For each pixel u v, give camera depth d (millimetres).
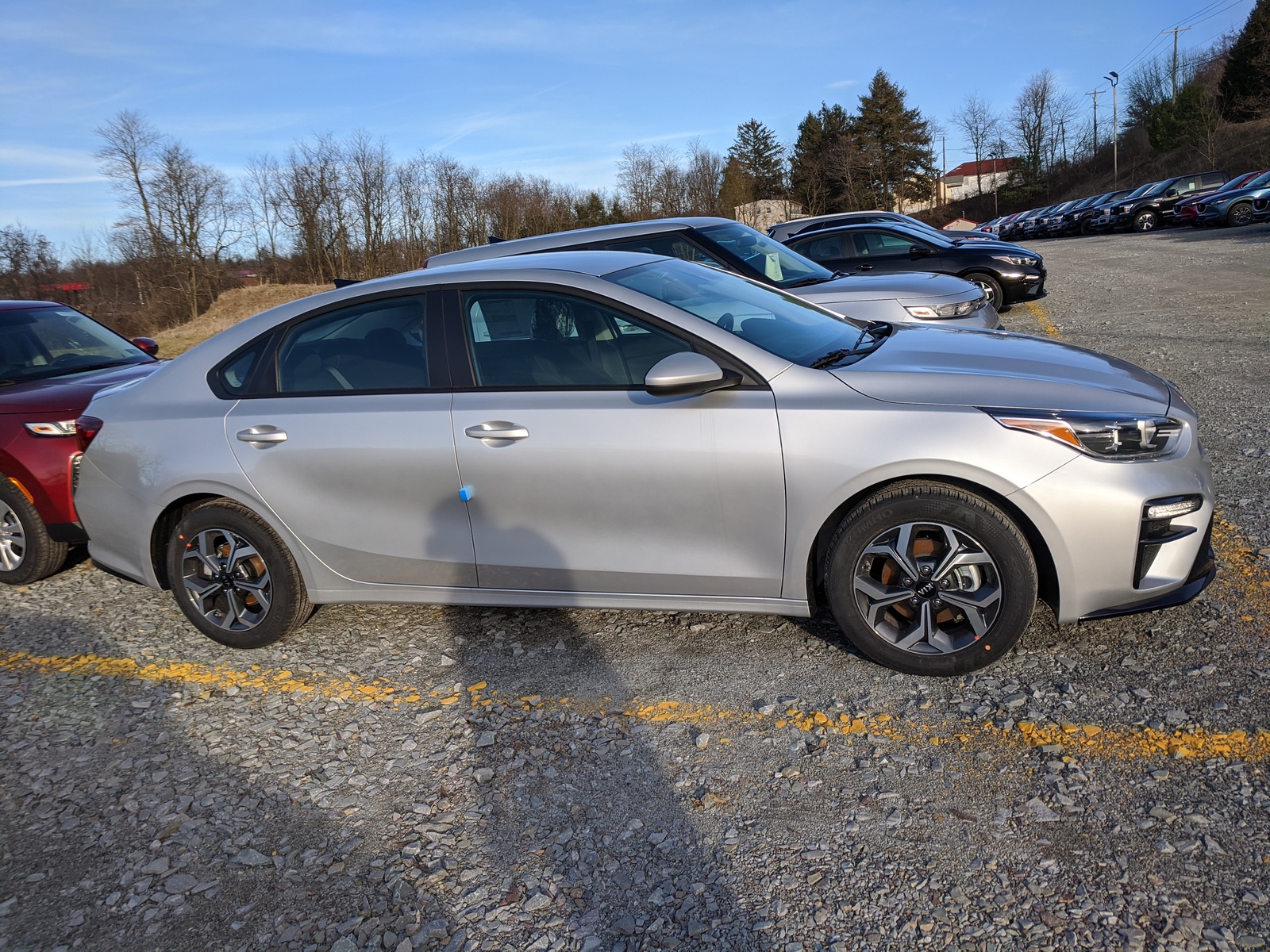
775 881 2336
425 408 3555
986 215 85000
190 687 3771
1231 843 2256
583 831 2617
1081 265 18688
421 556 3680
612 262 3861
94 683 3879
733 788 2738
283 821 2801
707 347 3301
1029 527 3027
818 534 3271
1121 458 2930
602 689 3404
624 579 3455
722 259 6906
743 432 3172
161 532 4074
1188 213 27141
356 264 58938
